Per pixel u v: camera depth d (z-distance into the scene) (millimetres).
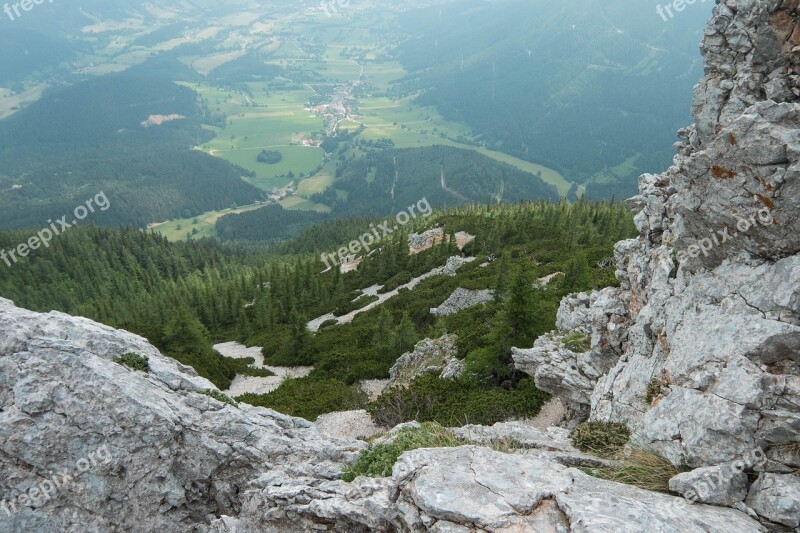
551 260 68688
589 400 19156
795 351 9195
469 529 8352
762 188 10000
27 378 14156
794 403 8656
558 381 20406
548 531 8031
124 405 14023
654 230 16766
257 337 76312
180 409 14570
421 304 64250
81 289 138500
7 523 13445
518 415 23125
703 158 11133
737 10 12461
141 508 13750
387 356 45375
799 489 7859
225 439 14219
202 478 13938
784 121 9992
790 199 9586
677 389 10508
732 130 10305
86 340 15609
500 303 45844
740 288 10641
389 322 51719
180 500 13828
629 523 7684
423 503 8930
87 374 14320
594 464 10680
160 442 13922
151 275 158250
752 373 9234
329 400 34125
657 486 9289
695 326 11336
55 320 15836
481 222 109125
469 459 10188
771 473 8352
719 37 12953
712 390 9727
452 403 26312
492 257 79000
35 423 13805
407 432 13656
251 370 50281
